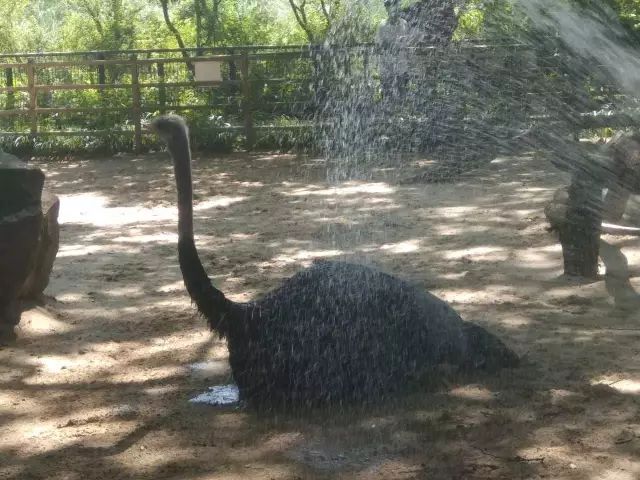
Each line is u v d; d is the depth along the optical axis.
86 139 16.77
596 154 7.23
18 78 18.73
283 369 5.02
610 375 5.38
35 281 6.71
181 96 17.64
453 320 5.52
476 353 5.48
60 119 17.67
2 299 6.23
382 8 13.89
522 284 7.30
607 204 7.38
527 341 5.99
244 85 16.55
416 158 12.72
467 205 10.55
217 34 20.56
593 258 7.32
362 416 4.93
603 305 6.71
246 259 8.50
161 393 5.34
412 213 10.27
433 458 4.40
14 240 6.12
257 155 15.92
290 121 16.77
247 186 12.68
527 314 6.55
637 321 6.36
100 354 6.02
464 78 11.80
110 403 5.20
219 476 4.27
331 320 5.13
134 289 7.57
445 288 7.25
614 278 7.23
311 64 16.31
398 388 5.17
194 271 4.99
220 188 12.60
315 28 19.80
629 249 7.91
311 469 4.32
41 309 6.73
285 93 16.97
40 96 17.98
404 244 8.82
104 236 9.76
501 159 12.33
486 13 11.34
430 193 11.31
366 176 12.55
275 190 12.25
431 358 5.33
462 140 12.20
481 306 6.76
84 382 5.54
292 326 5.07
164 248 9.12
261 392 5.04
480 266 7.89
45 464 4.44
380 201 11.02
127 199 12.10
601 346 5.88
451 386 5.29
